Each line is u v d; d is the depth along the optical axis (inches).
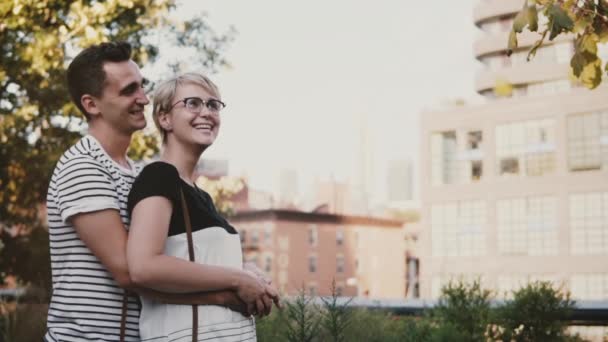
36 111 472.4
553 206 3031.5
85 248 93.2
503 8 3267.7
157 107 101.9
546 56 3198.8
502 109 3184.1
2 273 551.5
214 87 102.6
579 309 277.1
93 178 92.5
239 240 99.3
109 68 98.3
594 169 2940.5
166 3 490.3
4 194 552.4
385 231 3705.7
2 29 417.4
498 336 280.7
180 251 92.7
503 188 3127.5
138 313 95.1
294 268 3294.8
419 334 249.8
